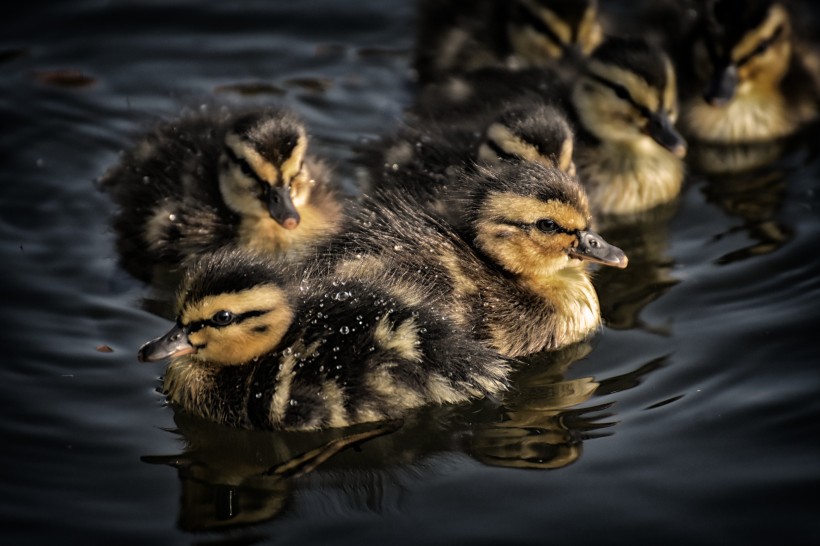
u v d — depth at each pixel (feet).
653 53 50.03
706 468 34.35
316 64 58.08
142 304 42.86
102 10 60.29
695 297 42.65
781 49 54.49
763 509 32.86
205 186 45.70
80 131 53.31
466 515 32.83
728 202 49.42
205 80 56.70
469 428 36.45
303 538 32.17
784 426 35.91
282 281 37.40
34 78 56.29
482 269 40.45
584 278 42.11
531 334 39.96
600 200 49.42
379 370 36.22
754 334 40.24
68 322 41.70
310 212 45.34
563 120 45.57
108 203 48.85
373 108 55.01
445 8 56.29
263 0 61.67
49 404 37.73
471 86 51.13
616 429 36.09
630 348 40.06
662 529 32.22
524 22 54.24
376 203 42.34
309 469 34.96
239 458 35.55
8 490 33.99
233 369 37.45
